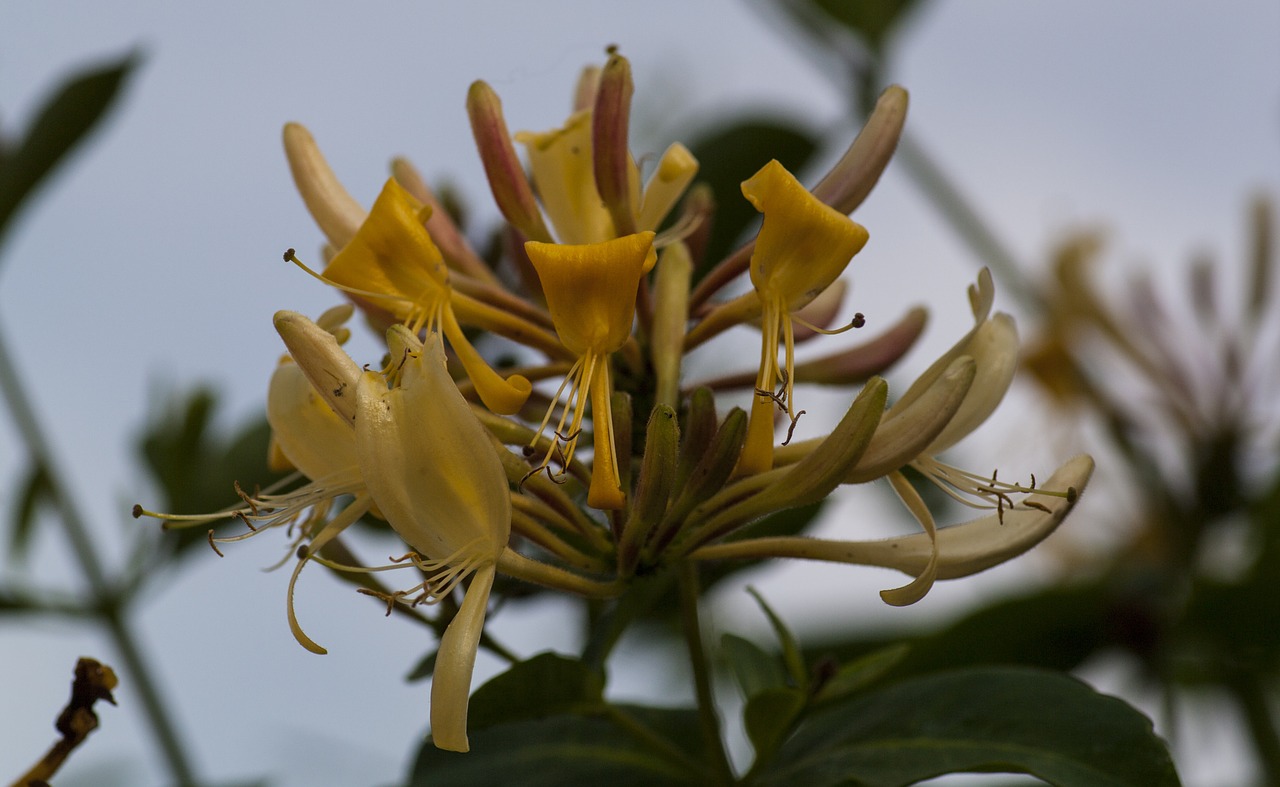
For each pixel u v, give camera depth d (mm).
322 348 275
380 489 270
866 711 313
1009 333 299
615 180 299
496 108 306
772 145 398
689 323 312
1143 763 294
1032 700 304
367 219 285
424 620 300
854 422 276
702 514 284
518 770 323
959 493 297
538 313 304
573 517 287
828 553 289
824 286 280
